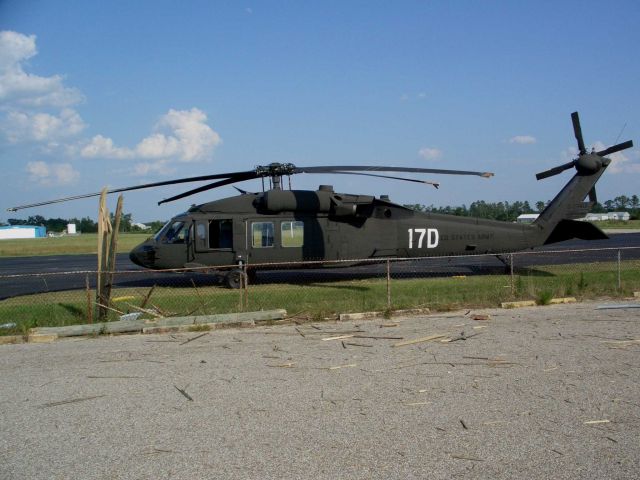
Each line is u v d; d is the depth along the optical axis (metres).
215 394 6.82
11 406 6.53
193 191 17.83
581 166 19.41
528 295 14.17
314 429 5.61
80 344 10.07
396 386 6.97
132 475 4.70
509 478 4.53
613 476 4.54
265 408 6.27
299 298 14.78
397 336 10.00
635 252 31.53
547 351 8.62
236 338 10.23
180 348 9.48
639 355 8.30
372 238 18.86
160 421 5.94
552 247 37.66
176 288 18.33
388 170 16.16
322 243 18.47
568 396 6.47
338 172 17.06
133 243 65.19
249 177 17.75
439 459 4.89
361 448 5.14
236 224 18.16
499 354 8.50
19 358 9.01
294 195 18.12
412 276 20.89
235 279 18.11
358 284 18.11
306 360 8.38
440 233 19.31
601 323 10.91
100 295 12.45
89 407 6.44
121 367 8.23
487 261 27.23
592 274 18.77
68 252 51.78
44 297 16.64
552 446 5.12
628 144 18.80
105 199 12.76
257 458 4.98
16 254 49.34
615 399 6.35
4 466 4.91
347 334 10.30
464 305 13.35
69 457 5.08
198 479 4.61
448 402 6.33
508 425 5.62
